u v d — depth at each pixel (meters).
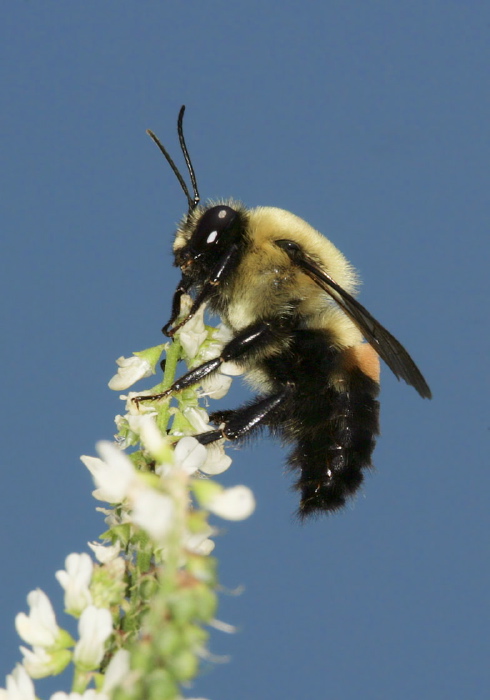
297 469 0.25
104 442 0.18
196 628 0.17
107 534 0.23
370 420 0.25
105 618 0.23
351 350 0.25
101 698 0.22
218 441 0.24
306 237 0.25
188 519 0.17
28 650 0.23
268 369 0.25
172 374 0.24
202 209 0.25
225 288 0.25
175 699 0.17
